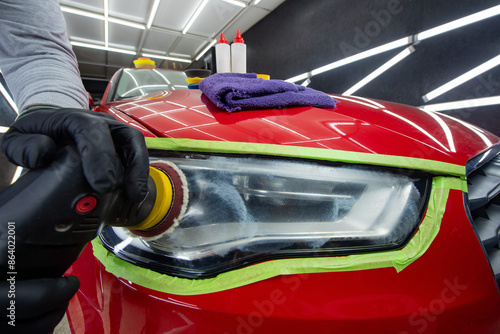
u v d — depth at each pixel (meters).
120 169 0.21
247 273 0.35
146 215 0.30
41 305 0.20
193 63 9.18
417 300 0.34
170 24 6.02
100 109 0.74
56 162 0.20
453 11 2.51
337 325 0.32
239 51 1.00
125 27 6.14
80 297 0.49
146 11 5.43
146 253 0.39
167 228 0.34
